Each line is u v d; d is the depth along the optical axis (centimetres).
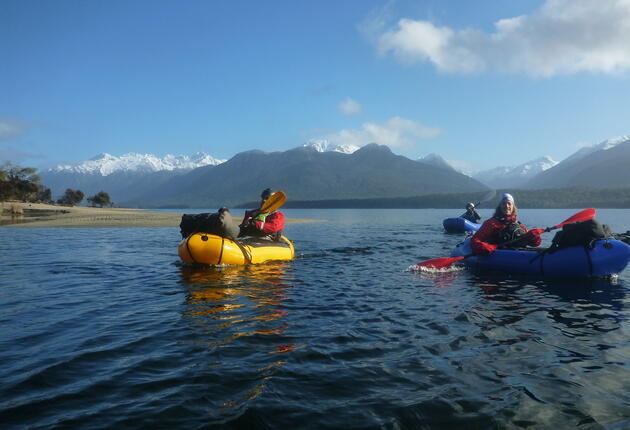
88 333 506
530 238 967
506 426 303
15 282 840
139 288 778
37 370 392
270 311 613
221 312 607
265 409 323
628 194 19825
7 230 2586
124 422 303
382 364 413
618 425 301
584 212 948
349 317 583
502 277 902
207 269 998
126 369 397
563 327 535
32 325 540
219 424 302
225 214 1015
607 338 491
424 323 554
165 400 336
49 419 305
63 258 1209
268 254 1120
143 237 2045
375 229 3003
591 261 841
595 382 371
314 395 347
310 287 794
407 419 312
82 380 372
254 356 433
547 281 852
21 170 10681
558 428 299
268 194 1175
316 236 2264
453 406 330
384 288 787
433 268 1028
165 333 507
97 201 12269
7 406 323
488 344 471
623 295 719
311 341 480
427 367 406
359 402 336
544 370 398
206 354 438
